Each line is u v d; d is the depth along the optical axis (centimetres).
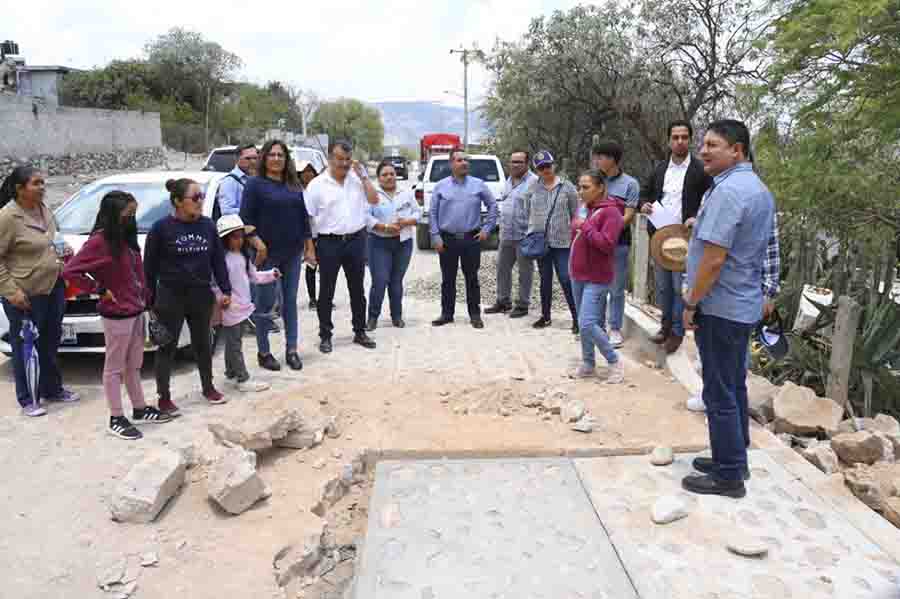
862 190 664
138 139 3281
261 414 483
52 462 464
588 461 462
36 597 328
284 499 417
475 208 807
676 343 639
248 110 5366
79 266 475
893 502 397
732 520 388
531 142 2355
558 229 770
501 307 917
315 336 794
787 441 503
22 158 2411
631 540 373
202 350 561
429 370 657
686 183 588
